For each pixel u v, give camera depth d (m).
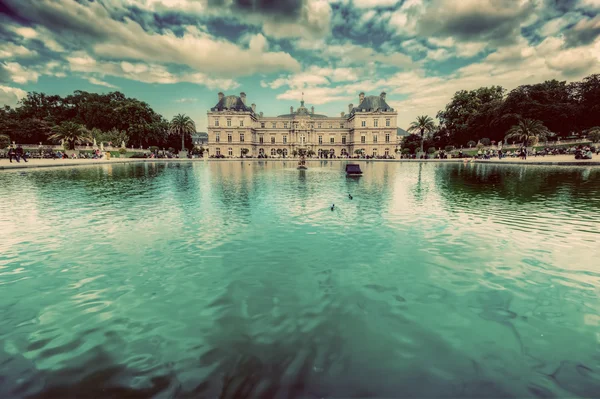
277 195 14.27
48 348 3.52
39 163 34.03
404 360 3.34
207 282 5.14
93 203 12.11
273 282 5.14
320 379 3.06
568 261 6.07
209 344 3.59
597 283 5.14
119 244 7.07
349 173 26.08
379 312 4.25
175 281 5.19
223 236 7.66
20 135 72.50
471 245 6.98
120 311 4.29
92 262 6.01
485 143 64.56
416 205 11.72
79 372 3.15
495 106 66.25
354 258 6.18
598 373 3.15
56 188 16.55
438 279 5.27
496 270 5.64
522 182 18.66
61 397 2.84
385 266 5.80
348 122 100.12
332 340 3.66
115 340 3.66
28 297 4.67
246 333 3.79
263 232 8.00
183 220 9.29
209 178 23.16
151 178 22.89
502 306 4.41
